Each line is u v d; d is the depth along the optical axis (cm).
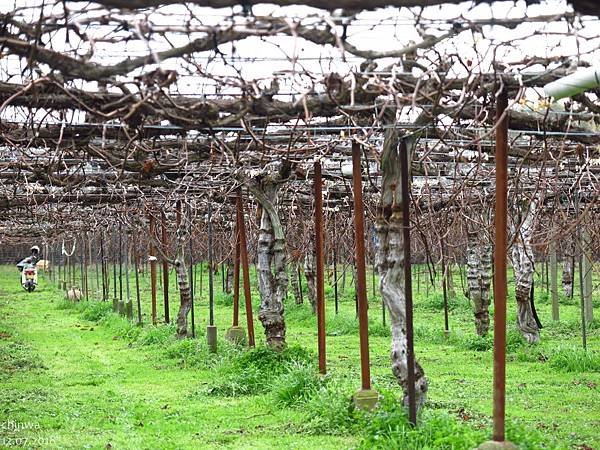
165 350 1598
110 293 3362
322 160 1075
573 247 1778
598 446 816
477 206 1645
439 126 832
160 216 1941
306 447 823
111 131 834
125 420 991
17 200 1404
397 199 861
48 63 575
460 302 2423
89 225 2555
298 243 2241
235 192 1555
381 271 879
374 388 954
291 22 515
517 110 822
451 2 486
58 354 1648
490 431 775
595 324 1888
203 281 3725
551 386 1180
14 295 3603
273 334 1286
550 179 1329
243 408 1048
